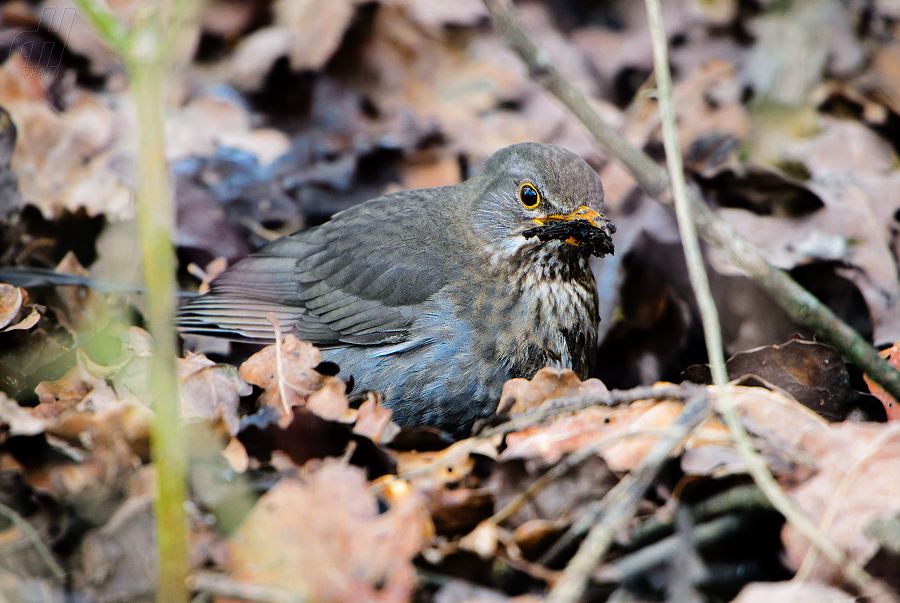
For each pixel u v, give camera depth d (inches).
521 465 283.9
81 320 434.0
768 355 351.6
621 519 241.9
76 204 493.7
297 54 645.3
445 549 256.5
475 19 674.2
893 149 552.1
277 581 251.3
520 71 655.1
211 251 519.2
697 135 572.1
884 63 602.9
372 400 332.8
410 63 655.8
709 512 264.4
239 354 454.3
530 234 407.8
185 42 638.5
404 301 421.7
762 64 593.6
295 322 441.7
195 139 579.5
